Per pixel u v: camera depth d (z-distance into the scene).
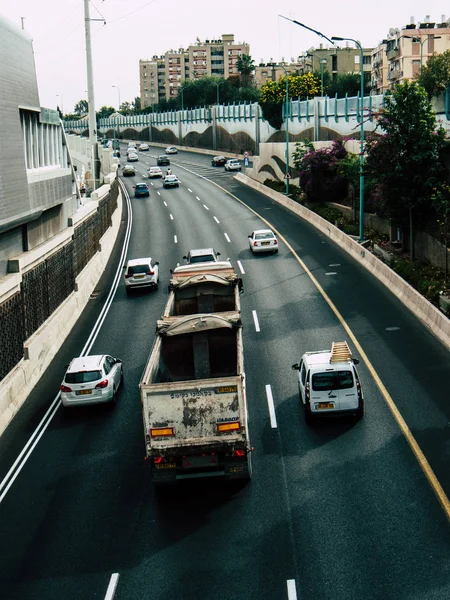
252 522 16.14
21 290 27.22
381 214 47.59
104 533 16.25
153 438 16.97
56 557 15.38
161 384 16.75
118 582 14.24
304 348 28.33
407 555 14.41
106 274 45.47
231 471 17.30
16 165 27.27
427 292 33.28
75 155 69.94
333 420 21.62
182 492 17.97
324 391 21.00
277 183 78.44
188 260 41.50
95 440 21.69
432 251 37.41
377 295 35.78
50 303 31.89
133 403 24.50
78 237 39.88
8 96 26.69
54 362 29.39
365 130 66.19
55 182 34.59
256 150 111.12
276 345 28.98
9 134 26.50
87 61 62.62
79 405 23.80
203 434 16.94
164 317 22.16
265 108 99.31
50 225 34.31
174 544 15.51
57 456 20.77
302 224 57.50
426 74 74.38
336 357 21.36
